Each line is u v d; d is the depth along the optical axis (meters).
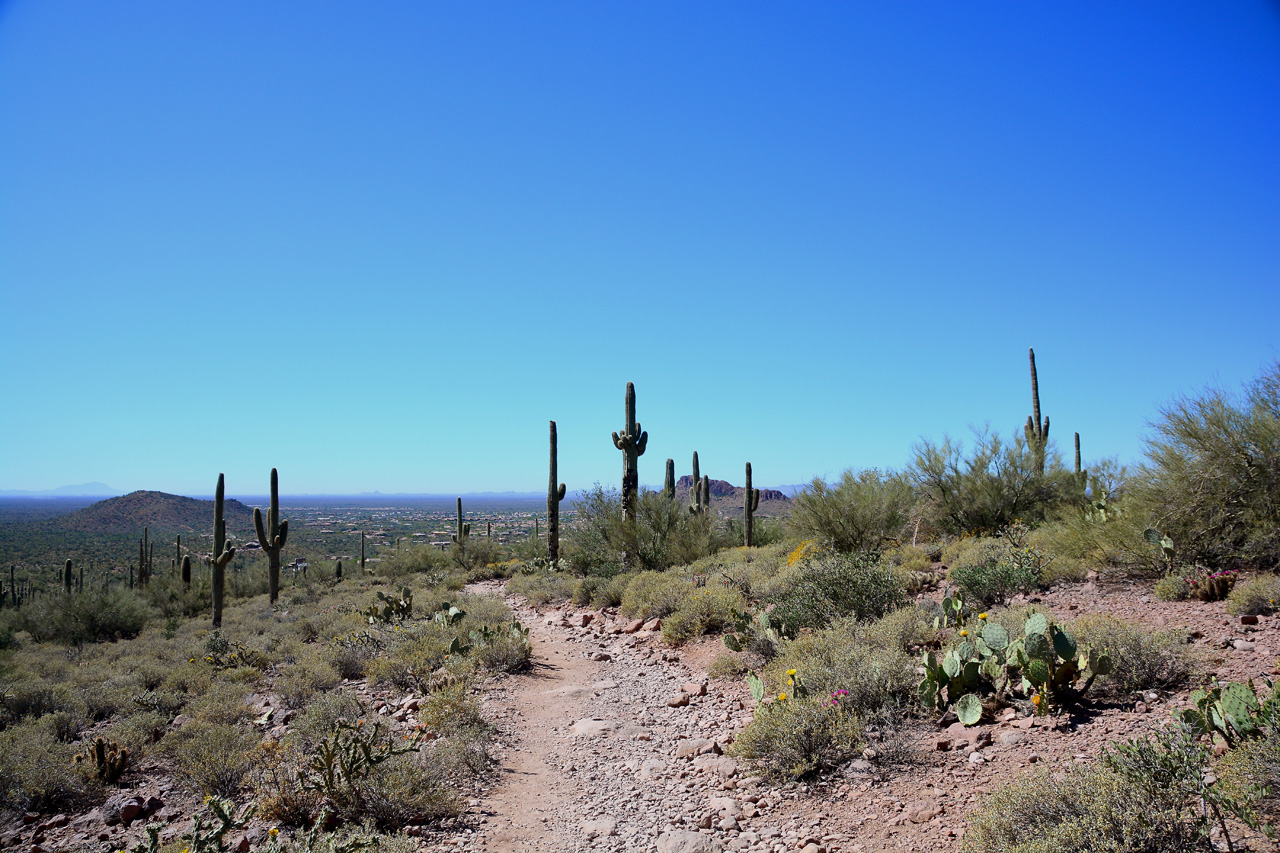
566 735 7.90
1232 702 4.61
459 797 6.25
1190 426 9.89
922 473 17.95
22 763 7.23
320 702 8.78
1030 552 11.13
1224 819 3.98
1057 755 5.33
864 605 9.80
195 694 11.70
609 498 23.83
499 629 12.14
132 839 6.12
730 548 22.89
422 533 113.56
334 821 5.75
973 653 6.85
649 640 12.55
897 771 5.71
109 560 81.38
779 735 6.21
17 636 26.30
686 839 5.10
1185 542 9.70
